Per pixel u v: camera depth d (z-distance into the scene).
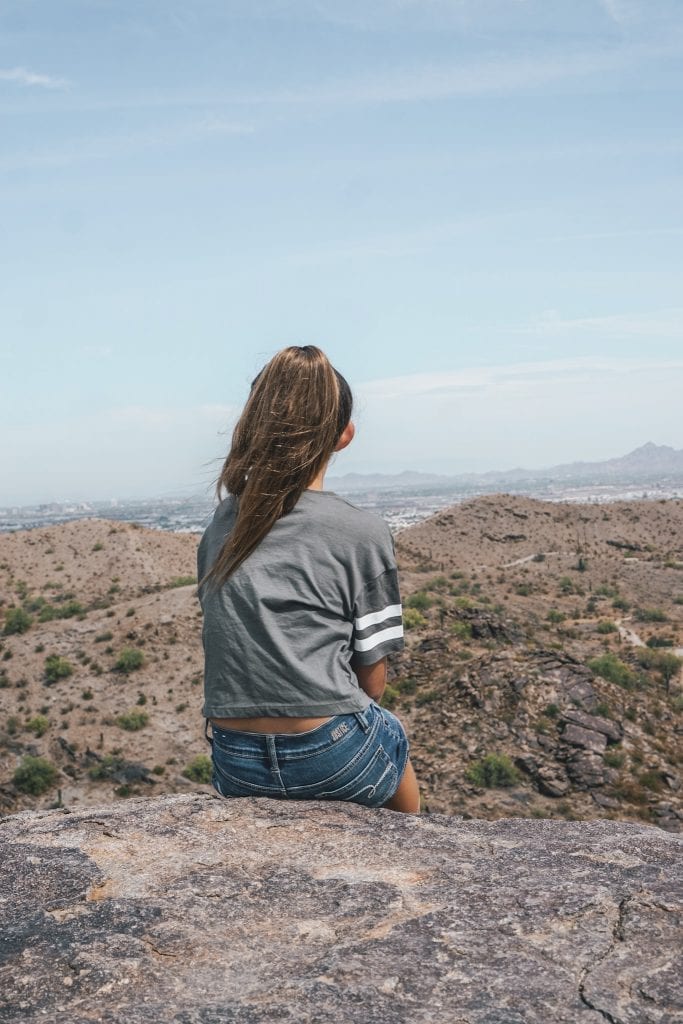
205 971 2.30
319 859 3.01
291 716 3.36
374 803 3.53
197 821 3.31
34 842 3.18
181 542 144.50
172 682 78.81
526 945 2.39
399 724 3.68
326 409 3.47
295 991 2.17
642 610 112.38
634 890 2.70
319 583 3.40
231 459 3.60
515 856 3.02
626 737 53.91
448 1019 2.05
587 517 185.75
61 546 137.00
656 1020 2.04
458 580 130.50
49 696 78.25
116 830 3.25
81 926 2.52
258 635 3.37
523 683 58.25
